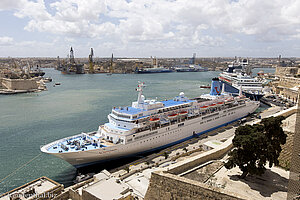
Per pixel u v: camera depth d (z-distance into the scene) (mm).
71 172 53500
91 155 49625
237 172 29391
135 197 34500
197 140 67500
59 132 82875
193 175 27344
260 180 27531
